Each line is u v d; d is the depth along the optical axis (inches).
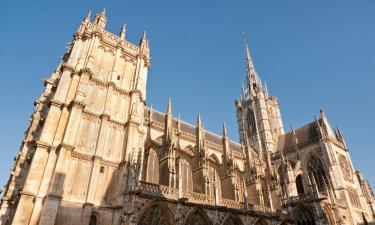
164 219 1348.4
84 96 1541.6
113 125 1616.6
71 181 1332.4
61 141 1371.8
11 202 1450.5
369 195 2829.7
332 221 2220.7
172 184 1477.6
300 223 2037.4
